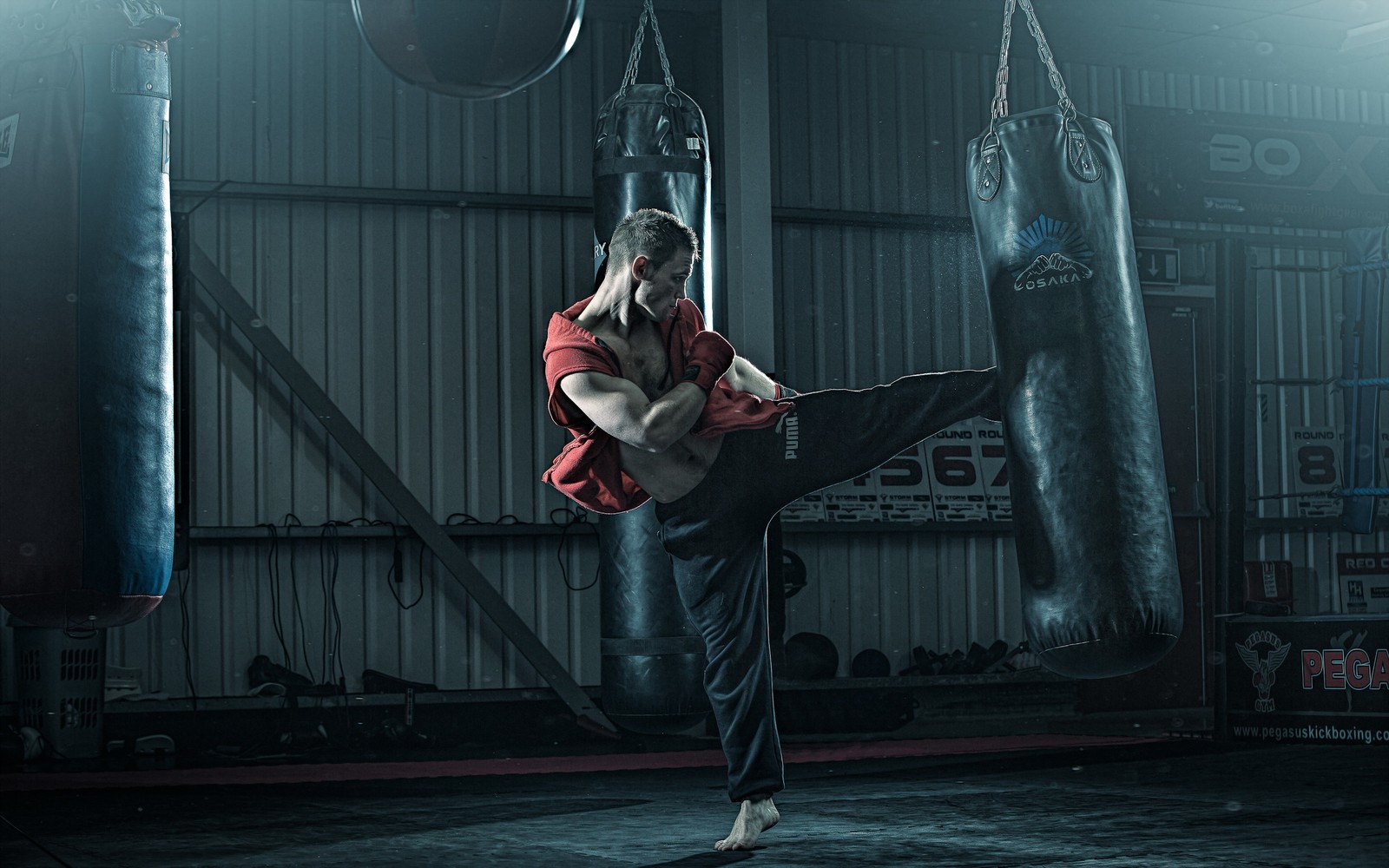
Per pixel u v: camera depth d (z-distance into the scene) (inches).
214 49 381.1
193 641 367.9
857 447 156.7
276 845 181.6
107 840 188.9
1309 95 479.8
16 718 342.0
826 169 427.2
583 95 405.4
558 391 149.5
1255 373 458.3
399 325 390.0
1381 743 300.5
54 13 162.6
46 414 153.4
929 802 220.5
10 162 160.6
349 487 382.6
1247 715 325.4
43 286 155.9
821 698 390.0
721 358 149.4
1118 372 155.1
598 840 182.7
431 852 173.8
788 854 164.4
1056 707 413.4
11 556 153.2
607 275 153.4
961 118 440.8
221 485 374.0
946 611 424.8
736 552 158.1
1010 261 159.8
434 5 141.2
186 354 349.7
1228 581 371.2
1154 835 178.5
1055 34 437.4
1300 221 470.0
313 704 363.3
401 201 388.5
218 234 378.9
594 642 394.6
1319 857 159.3
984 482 428.8
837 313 424.8
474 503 390.6
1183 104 465.7
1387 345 474.0
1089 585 150.2
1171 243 457.4
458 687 383.2
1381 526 460.8
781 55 426.0
